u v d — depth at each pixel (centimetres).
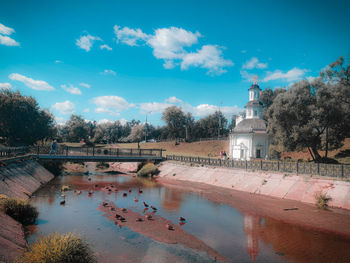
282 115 2970
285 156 4166
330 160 3203
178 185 3061
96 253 1073
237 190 2645
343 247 1182
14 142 5856
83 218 1584
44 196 2191
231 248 1173
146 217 1631
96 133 11969
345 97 2994
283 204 1983
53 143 3653
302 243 1231
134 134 11625
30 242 1134
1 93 5625
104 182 3247
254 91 4962
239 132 4516
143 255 1077
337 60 3309
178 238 1290
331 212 1733
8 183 1948
